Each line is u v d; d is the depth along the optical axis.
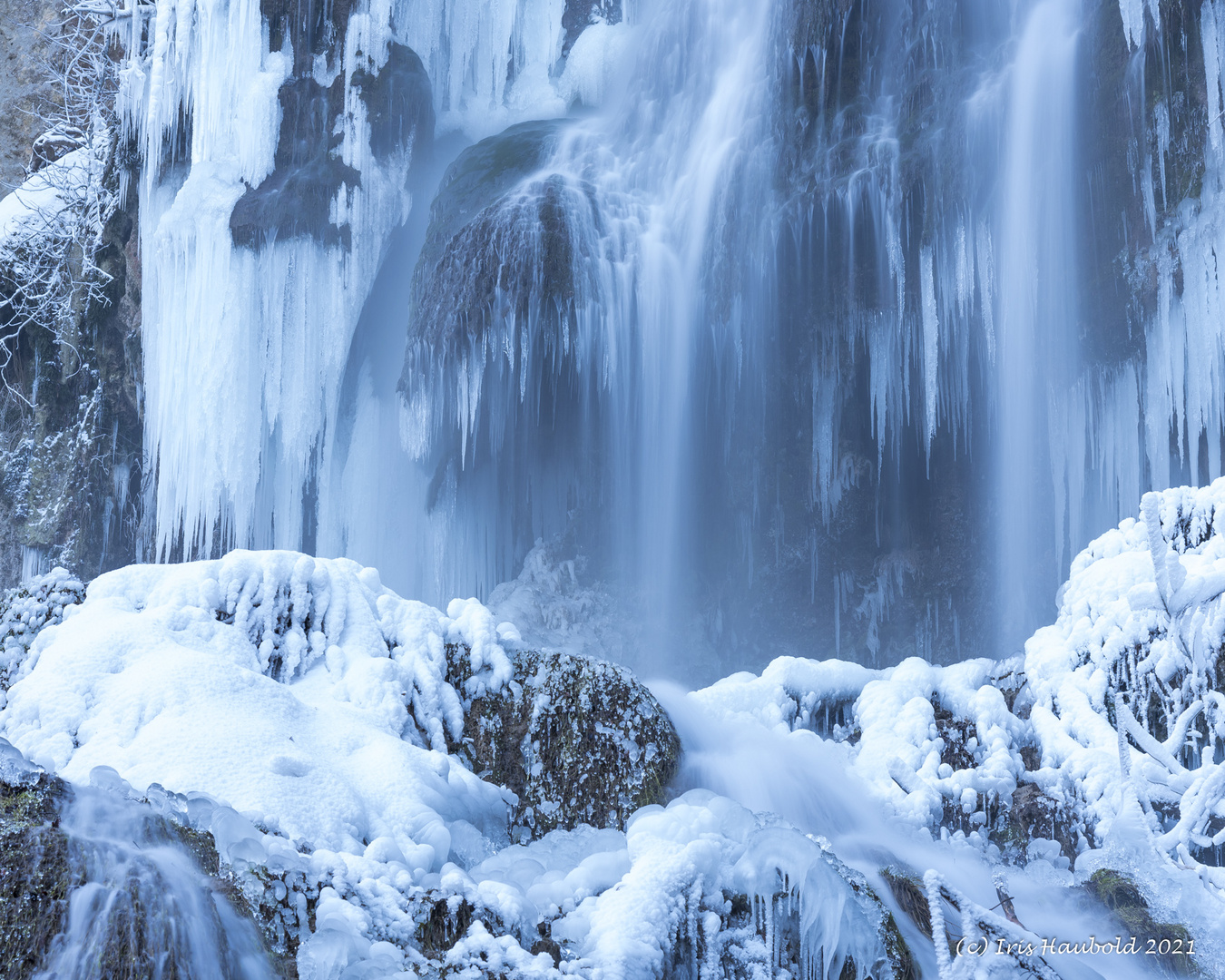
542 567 16.56
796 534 15.98
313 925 3.01
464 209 15.88
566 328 14.75
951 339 14.19
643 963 3.39
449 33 18.25
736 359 15.25
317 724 4.47
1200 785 4.48
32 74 22.34
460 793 4.57
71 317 18.55
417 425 15.50
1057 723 6.15
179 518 15.42
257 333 15.46
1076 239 12.53
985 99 13.05
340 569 5.54
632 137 16.70
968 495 15.01
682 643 16.06
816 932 3.78
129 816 2.86
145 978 2.46
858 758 6.21
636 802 5.16
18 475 18.77
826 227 14.36
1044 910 4.91
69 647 4.44
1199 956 4.32
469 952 3.14
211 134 15.78
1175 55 11.20
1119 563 6.51
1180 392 11.64
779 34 14.43
